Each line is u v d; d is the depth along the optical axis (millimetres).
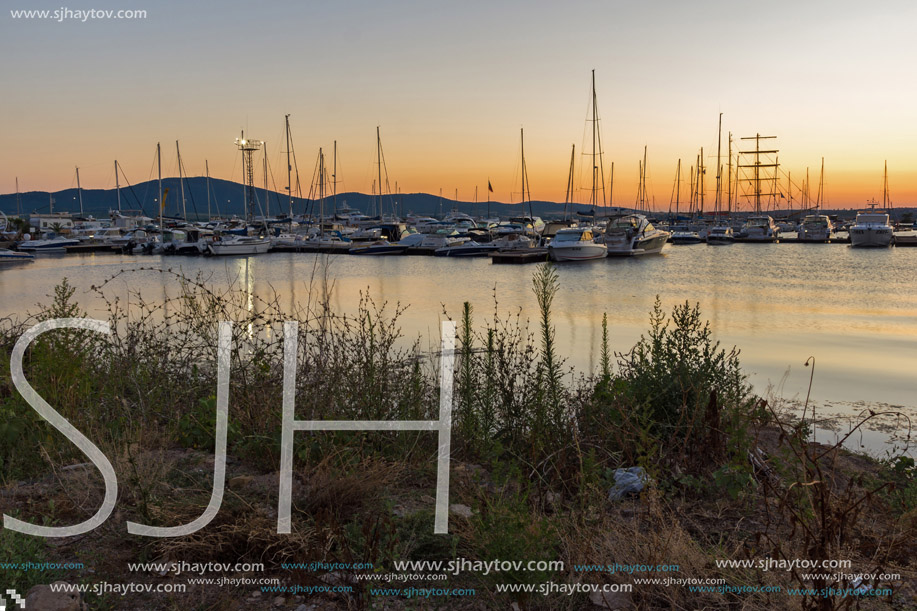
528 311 22797
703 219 110062
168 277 39094
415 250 63000
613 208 66812
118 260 56469
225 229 77750
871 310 22438
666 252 62656
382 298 27312
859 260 49906
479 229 81562
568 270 43906
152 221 89938
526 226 77625
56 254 64312
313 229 76312
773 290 29984
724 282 34406
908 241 67125
